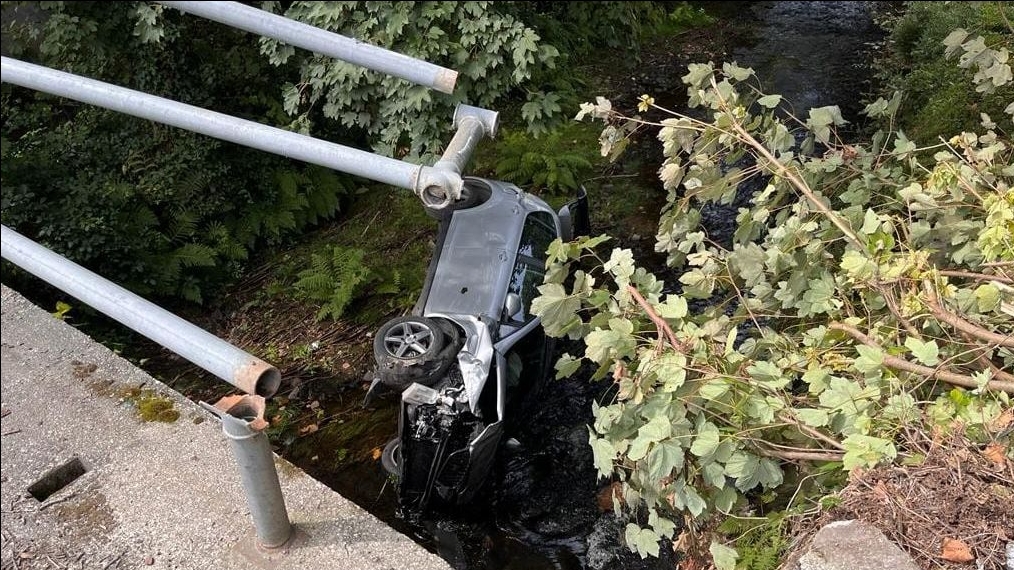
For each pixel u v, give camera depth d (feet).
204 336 6.74
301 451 19.54
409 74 7.28
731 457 9.47
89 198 24.04
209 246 26.94
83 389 13.58
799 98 35.27
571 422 19.53
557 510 17.47
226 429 8.29
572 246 11.60
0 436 12.67
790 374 10.95
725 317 11.28
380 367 15.99
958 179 11.82
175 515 11.30
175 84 27.25
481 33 21.22
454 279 18.02
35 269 7.88
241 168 27.96
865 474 8.64
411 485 16.70
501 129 30.86
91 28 24.29
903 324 10.25
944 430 8.77
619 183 29.99
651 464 9.25
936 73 26.96
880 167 13.98
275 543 10.53
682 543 11.05
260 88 29.19
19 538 11.06
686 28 45.27
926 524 7.89
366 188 31.55
